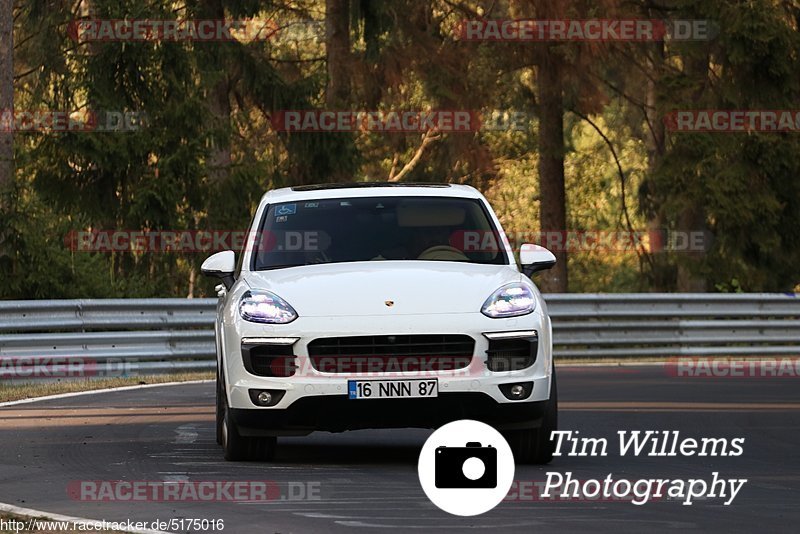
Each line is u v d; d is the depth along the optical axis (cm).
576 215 17212
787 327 8119
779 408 4666
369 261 3222
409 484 2725
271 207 3456
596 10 10306
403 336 2902
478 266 3194
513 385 2914
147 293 9769
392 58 10812
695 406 4712
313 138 10794
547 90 10469
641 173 15362
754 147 10569
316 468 2994
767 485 2773
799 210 10762
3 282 8800
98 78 9706
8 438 3619
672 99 10656
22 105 12400
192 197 10081
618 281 18438
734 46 10425
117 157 9675
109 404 4675
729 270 11056
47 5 10169
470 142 11050
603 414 4388
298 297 3005
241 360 2973
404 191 3484
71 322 5878
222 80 10400
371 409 2886
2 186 9038
